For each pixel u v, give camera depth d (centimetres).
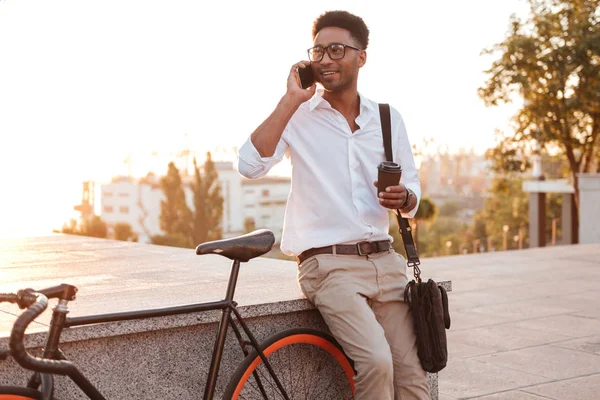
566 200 2164
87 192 6038
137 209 9344
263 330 289
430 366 267
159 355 263
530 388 427
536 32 1883
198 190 5394
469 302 711
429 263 1042
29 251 543
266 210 10106
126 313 234
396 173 260
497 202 5819
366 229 270
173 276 380
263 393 268
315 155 275
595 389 424
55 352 212
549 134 1942
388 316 274
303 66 267
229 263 444
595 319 624
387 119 279
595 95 1842
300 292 310
